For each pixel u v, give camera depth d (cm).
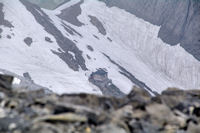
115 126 1144
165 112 1392
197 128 1316
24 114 1127
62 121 1108
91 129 1115
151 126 1236
